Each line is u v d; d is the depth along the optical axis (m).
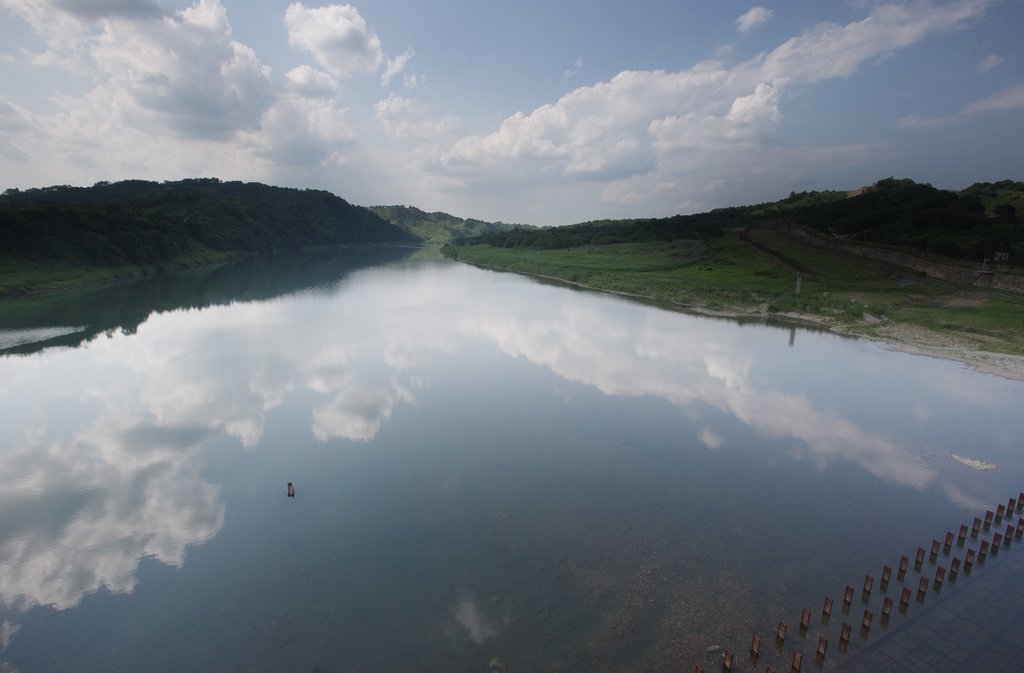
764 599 14.39
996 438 25.16
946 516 18.77
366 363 37.00
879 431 25.84
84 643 13.05
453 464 22.28
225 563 15.98
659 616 13.70
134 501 19.45
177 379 33.25
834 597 14.51
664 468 22.00
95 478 21.11
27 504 19.25
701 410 28.44
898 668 12.07
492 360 37.84
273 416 27.50
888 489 20.52
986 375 34.69
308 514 18.58
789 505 19.28
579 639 12.91
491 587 14.84
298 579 15.27
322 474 21.45
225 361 37.19
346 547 16.70
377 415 27.66
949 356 39.16
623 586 14.85
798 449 23.88
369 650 12.70
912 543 17.19
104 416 27.41
